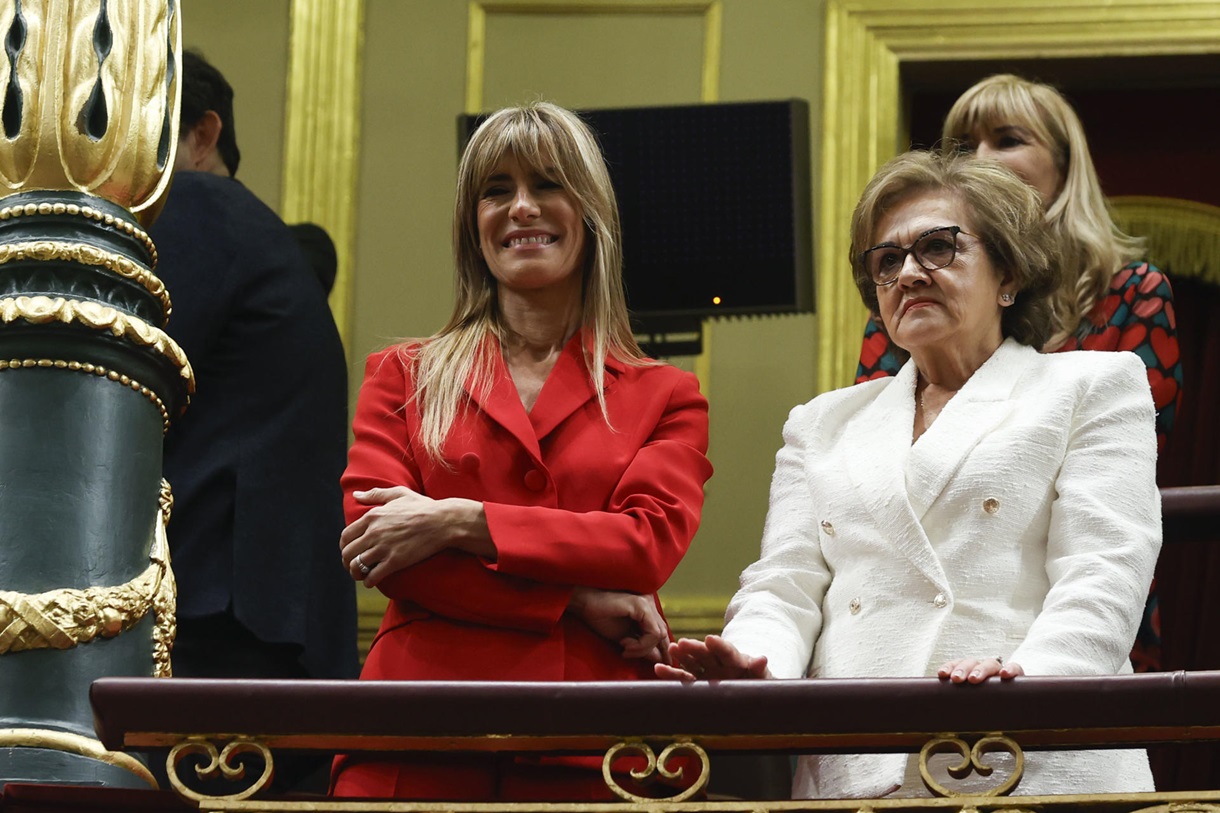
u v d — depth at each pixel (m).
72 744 7.70
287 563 10.18
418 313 19.92
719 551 18.81
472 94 20.48
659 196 16.38
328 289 15.40
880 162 20.05
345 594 10.51
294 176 20.22
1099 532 8.09
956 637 8.07
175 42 8.98
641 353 9.50
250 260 10.70
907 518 8.30
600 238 9.44
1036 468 8.36
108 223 8.32
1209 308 20.17
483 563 8.37
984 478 8.33
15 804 7.21
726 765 11.77
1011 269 9.09
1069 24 20.34
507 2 20.75
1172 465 19.55
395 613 8.56
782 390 19.34
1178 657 17.89
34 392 8.03
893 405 8.92
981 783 7.85
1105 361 8.70
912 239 9.02
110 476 8.07
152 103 8.63
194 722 7.31
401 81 20.61
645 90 20.44
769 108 16.39
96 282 8.21
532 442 8.76
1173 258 20.31
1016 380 8.73
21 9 8.55
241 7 20.78
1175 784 15.59
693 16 20.58
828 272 19.67
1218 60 20.31
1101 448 8.38
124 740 7.35
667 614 18.42
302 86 20.47
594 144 9.62
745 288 16.25
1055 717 7.18
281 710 7.32
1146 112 20.78
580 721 7.33
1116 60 20.39
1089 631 7.70
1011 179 9.23
